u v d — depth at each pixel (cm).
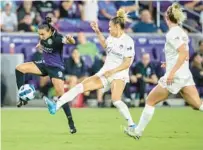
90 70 4506
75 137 2728
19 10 4809
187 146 2459
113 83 2683
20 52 4631
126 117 2678
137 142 2562
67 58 4569
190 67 4769
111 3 5059
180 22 2291
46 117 3728
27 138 2684
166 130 3048
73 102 4550
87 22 4903
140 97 4566
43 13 4862
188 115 3912
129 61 2656
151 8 5150
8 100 4472
